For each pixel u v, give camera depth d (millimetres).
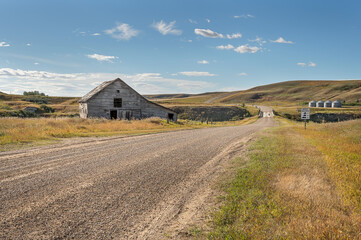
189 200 4562
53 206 4094
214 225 3541
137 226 3564
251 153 8625
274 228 3270
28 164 6727
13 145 9445
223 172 6398
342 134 13781
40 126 14953
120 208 4133
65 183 5258
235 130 20656
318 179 5250
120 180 5605
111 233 3342
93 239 3176
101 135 13867
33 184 5109
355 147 9438
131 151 9195
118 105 29453
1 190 4703
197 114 87938
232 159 7984
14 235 3188
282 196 4293
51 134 12758
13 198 4344
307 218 3527
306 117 20234
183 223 3662
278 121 55531
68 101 130875
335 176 5406
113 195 4691
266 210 3768
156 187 5238
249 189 4809
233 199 4379
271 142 11164
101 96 28172
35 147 9281
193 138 13797
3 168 6242
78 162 7152
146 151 9289
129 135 14523
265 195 4434
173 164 7312
